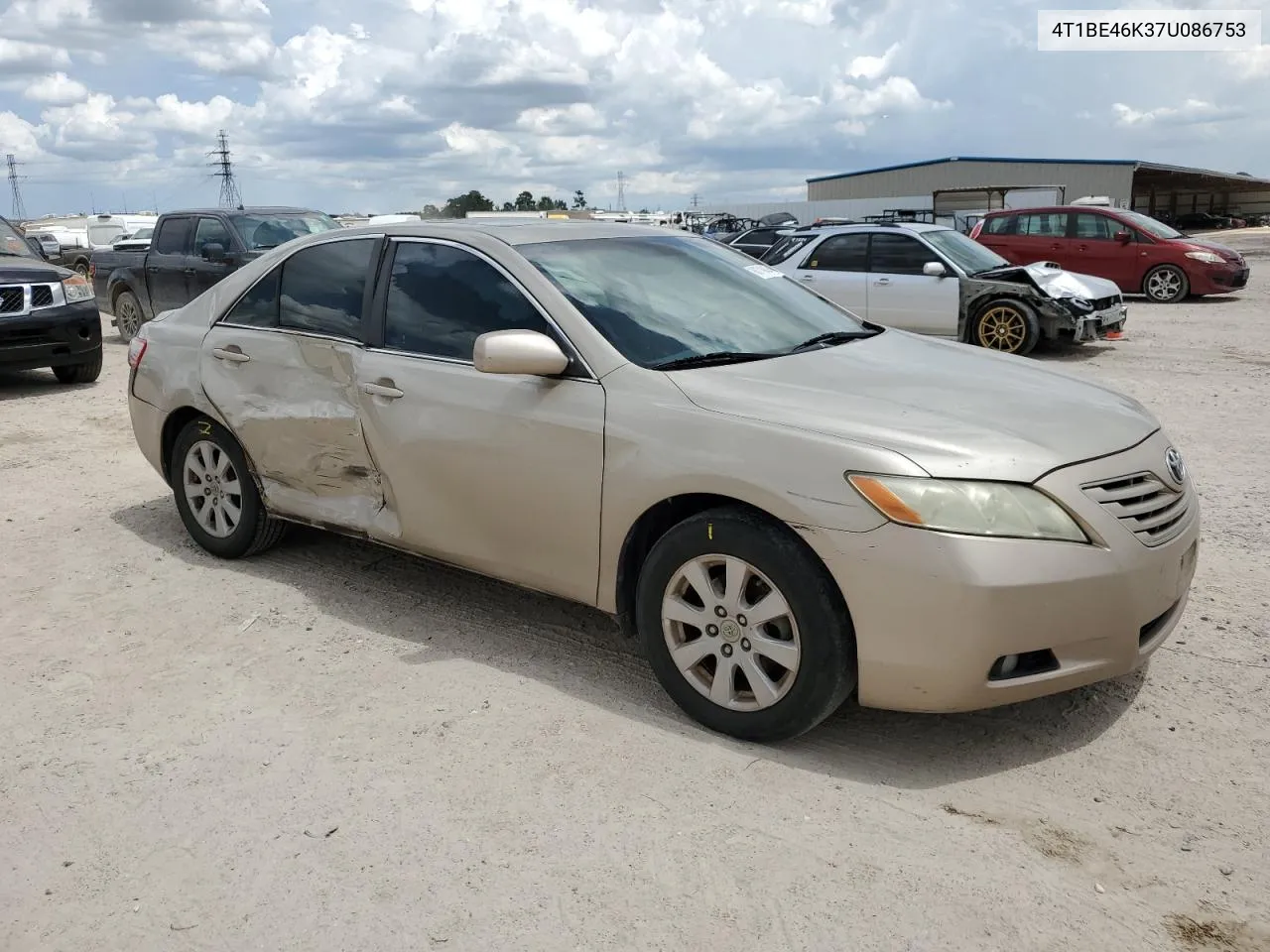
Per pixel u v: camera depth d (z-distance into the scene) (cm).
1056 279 1180
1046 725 343
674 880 266
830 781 311
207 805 306
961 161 6306
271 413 465
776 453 313
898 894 259
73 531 576
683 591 340
